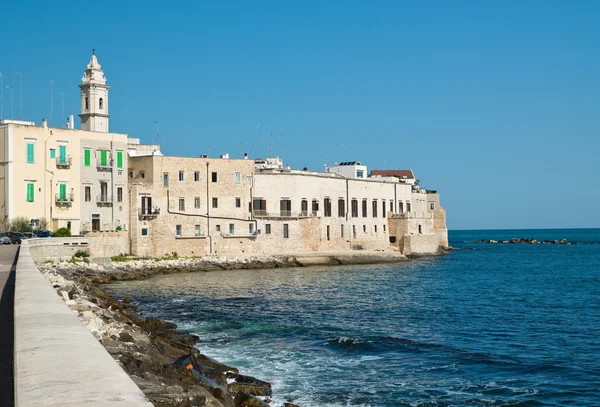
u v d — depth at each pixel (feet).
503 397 87.10
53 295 57.88
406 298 207.10
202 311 167.84
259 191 358.43
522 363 107.55
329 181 398.21
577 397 87.20
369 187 429.38
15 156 269.64
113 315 115.96
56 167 281.13
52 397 22.68
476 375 99.19
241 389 81.61
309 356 111.14
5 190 268.62
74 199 286.66
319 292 222.48
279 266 348.18
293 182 372.79
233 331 135.74
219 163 341.62
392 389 90.43
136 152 373.81
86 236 281.95
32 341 33.53
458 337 133.49
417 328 144.97
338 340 124.57
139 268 282.56
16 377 25.86
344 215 408.26
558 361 109.60
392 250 424.46
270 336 130.21
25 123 283.59
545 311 177.17
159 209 317.63
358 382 93.97
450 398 86.33
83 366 27.63
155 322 130.21
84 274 248.32
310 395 86.53
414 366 104.88
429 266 375.04
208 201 336.49
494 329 144.36
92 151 294.25
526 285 258.16
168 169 322.55
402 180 470.39
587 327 147.95
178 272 302.04
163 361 77.15
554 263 412.57
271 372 99.35
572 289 242.58
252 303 187.83
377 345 120.67
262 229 357.00
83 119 325.21
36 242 229.66
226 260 330.13
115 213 302.04
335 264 374.84
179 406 50.57
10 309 67.10
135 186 308.60
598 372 101.19
